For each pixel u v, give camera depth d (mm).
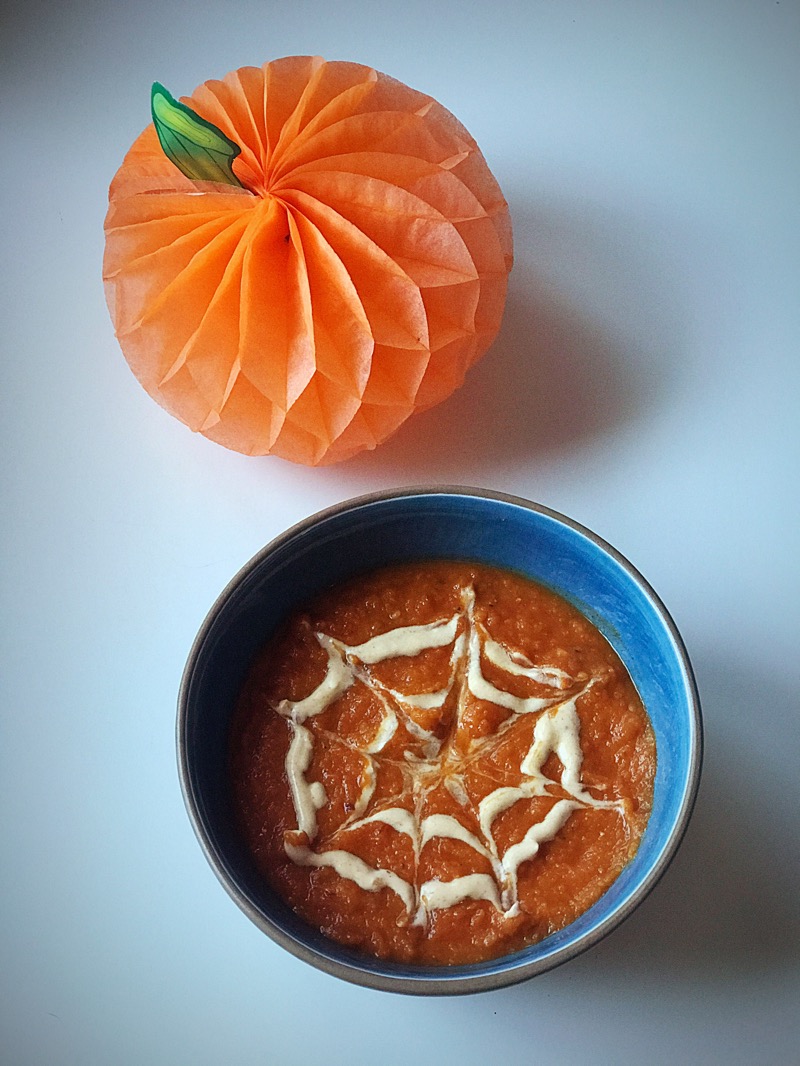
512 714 308
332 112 322
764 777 332
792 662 341
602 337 369
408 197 311
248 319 308
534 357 367
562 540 303
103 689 335
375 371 320
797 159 387
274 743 305
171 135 293
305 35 392
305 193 314
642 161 385
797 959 319
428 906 288
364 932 287
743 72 395
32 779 328
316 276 313
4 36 391
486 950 285
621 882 286
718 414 362
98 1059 308
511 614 318
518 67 393
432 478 355
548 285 374
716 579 348
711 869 324
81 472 355
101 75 388
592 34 396
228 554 348
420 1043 311
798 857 326
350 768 302
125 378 364
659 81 393
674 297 373
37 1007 311
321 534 302
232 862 279
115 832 325
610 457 357
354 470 356
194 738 282
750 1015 315
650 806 299
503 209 340
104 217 376
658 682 300
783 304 373
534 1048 311
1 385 362
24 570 345
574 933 274
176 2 395
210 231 317
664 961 318
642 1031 313
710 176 385
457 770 303
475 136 386
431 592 320
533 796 300
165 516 351
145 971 314
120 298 320
